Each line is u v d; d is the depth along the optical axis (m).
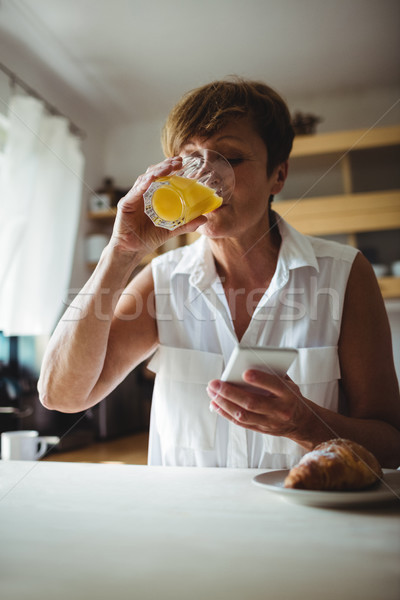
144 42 2.78
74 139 3.12
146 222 0.79
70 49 2.82
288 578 0.34
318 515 0.48
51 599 0.31
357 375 0.87
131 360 0.92
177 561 0.37
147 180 0.73
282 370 0.60
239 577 0.34
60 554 0.39
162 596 0.31
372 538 0.41
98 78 3.13
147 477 0.65
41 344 2.76
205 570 0.35
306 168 3.25
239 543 0.40
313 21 2.63
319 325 0.90
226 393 0.62
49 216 2.85
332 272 0.91
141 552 0.39
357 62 3.05
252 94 0.85
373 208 3.05
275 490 0.51
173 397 0.91
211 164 0.77
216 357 0.90
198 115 0.82
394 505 0.51
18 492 0.58
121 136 3.79
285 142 0.90
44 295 2.79
